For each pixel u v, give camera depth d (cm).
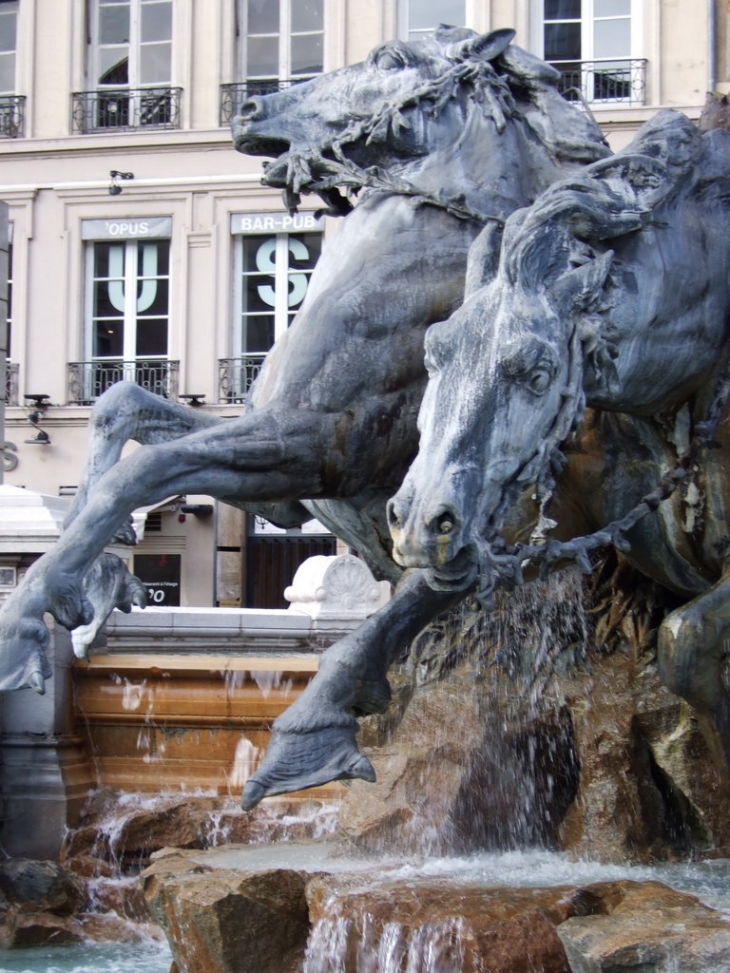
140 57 3531
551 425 560
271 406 654
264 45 3484
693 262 610
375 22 3416
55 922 906
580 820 676
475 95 712
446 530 536
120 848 977
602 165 596
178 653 1180
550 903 548
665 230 603
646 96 3250
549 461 561
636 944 489
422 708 720
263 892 599
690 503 634
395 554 543
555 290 565
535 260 564
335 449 656
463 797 692
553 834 693
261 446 640
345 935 563
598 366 575
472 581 553
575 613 708
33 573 602
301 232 3456
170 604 3294
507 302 558
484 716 706
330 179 723
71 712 1043
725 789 627
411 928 544
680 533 641
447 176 699
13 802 1006
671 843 675
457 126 711
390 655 631
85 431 3472
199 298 3481
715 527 631
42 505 1062
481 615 723
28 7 3566
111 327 3525
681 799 677
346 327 666
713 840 665
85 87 3556
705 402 629
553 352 553
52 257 3522
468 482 541
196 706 1030
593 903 553
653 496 623
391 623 632
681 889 598
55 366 3509
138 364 3494
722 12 3225
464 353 555
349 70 736
